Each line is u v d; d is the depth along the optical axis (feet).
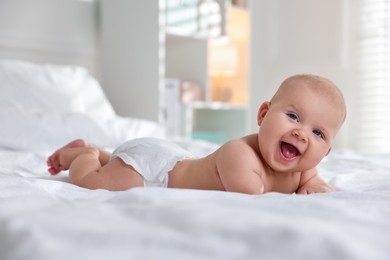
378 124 10.89
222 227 1.52
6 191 2.59
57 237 1.44
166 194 2.31
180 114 9.94
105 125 6.41
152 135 6.97
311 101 3.03
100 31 9.62
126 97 9.34
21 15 8.37
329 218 1.82
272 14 11.91
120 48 9.37
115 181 3.32
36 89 7.09
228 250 1.40
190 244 1.42
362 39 11.02
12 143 5.45
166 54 10.99
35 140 5.62
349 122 11.13
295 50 11.71
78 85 7.78
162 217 1.67
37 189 2.74
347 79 11.17
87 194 2.81
